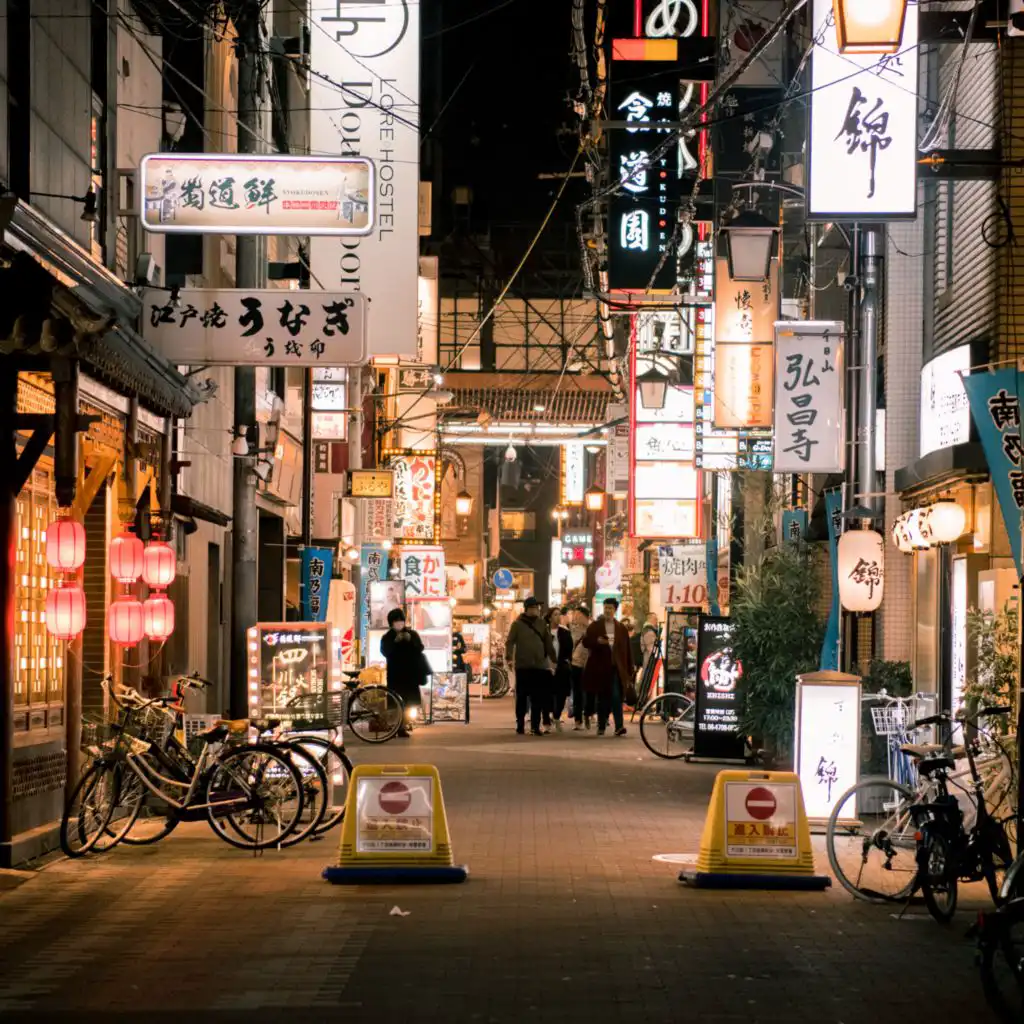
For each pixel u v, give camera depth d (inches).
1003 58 758.5
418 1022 372.2
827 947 468.1
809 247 1200.8
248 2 820.0
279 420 1251.2
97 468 713.0
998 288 781.9
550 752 1175.6
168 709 684.1
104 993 402.9
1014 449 636.1
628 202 1117.7
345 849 584.1
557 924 499.2
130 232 827.4
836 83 709.9
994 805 581.6
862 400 860.6
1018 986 379.2
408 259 944.9
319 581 1393.9
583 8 1244.5
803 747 714.2
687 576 1510.8
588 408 2864.2
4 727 604.7
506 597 3307.1
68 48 697.0
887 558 1004.6
